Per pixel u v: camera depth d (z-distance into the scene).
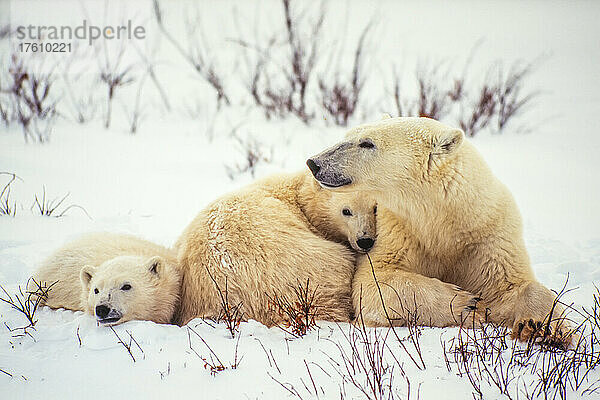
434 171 8.21
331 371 6.89
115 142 18.80
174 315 8.73
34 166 16.23
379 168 8.34
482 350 7.11
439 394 6.36
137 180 15.62
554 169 16.19
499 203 8.35
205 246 8.67
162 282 8.47
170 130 20.34
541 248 11.20
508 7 36.50
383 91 23.66
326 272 8.70
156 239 11.95
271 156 16.91
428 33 32.16
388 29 32.84
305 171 10.23
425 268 8.88
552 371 6.45
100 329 7.84
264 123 21.00
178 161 17.23
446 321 8.02
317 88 23.64
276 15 32.50
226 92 24.30
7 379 6.96
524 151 17.77
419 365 6.92
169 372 6.98
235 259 8.45
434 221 8.45
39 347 7.65
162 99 23.84
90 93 23.28
